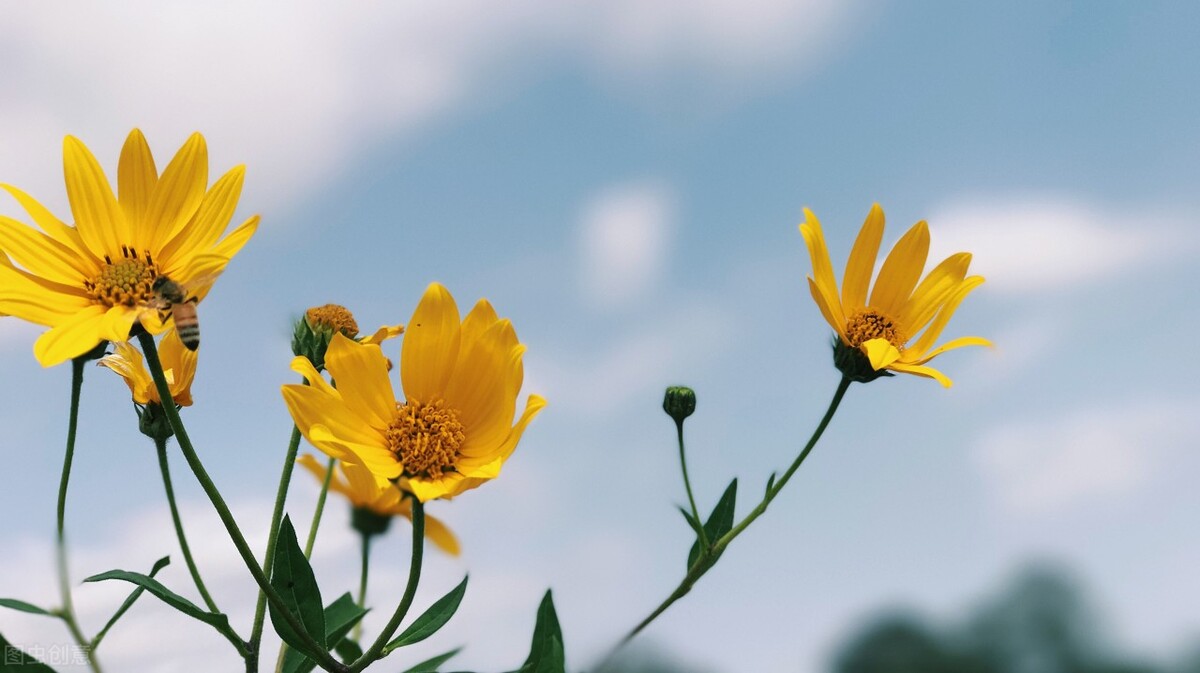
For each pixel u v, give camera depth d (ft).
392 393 0.97
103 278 0.94
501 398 0.97
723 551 1.07
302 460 1.30
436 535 1.30
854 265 1.19
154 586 0.90
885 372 1.13
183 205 0.98
